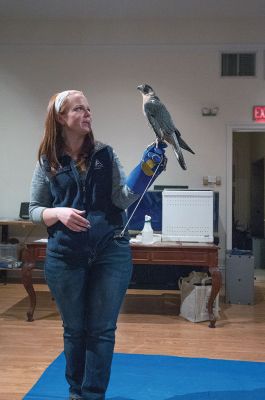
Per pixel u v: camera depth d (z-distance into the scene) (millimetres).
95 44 5375
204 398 2000
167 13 5176
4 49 5434
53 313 3729
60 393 2023
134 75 5367
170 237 3811
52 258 1500
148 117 1441
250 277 4191
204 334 3158
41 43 5410
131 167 5371
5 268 4723
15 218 5395
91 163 1484
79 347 1570
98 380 1474
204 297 3514
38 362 2520
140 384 2154
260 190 8359
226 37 5301
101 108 5387
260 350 2801
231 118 5289
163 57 5344
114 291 1470
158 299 4340
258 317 3693
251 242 6910
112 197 1523
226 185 5281
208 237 3773
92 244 1452
